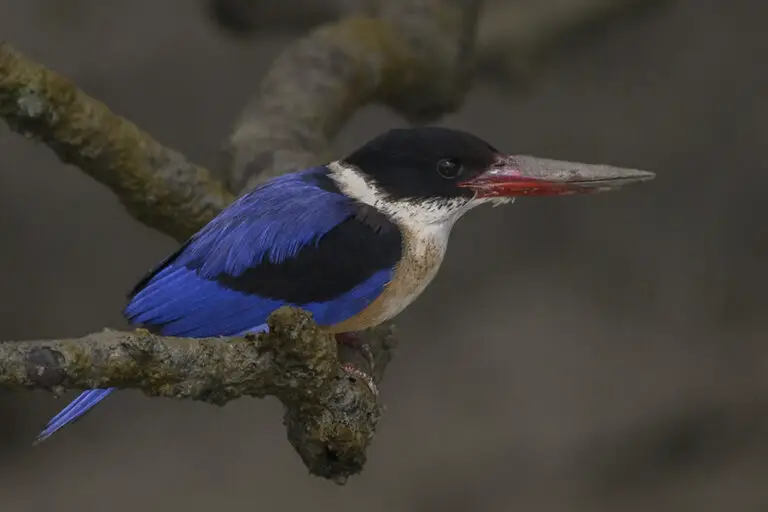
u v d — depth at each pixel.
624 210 12.53
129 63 12.32
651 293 12.29
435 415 12.08
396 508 11.48
